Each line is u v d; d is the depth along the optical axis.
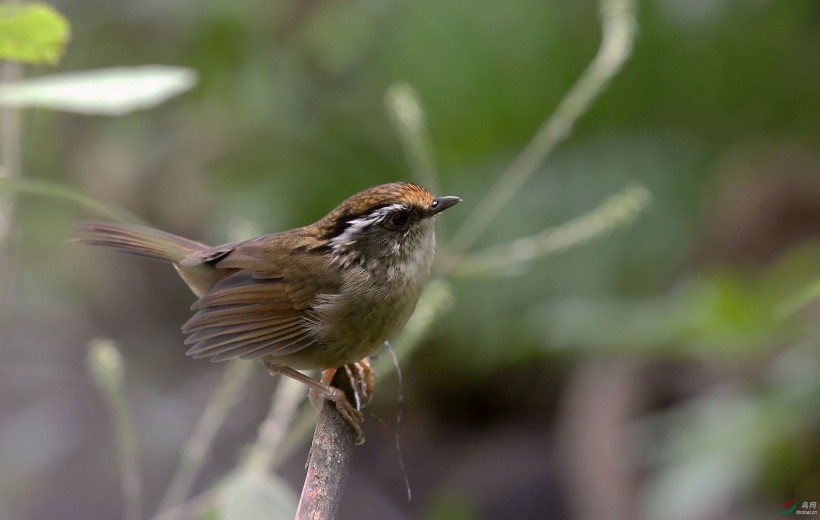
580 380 12.75
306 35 14.21
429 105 13.33
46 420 12.87
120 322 15.08
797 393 8.24
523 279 12.66
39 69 9.41
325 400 6.52
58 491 12.23
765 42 12.79
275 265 7.21
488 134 13.27
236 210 13.97
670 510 8.18
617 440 11.02
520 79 13.18
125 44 14.62
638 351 9.30
